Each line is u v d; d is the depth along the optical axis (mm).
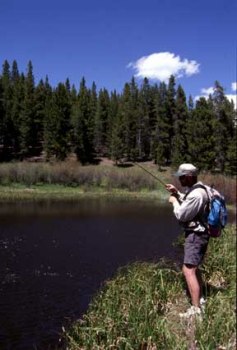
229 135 69875
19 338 8273
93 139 86875
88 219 28016
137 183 54281
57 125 79500
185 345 5934
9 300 10680
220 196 6797
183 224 6824
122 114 85625
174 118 80750
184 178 6801
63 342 8039
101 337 6957
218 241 13297
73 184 54781
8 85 103250
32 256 16141
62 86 85188
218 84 70688
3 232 21641
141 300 7992
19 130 83000
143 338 6500
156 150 78312
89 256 16328
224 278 9289
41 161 79875
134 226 25312
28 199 42031
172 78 81812
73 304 10422
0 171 52812
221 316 6316
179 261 14727
